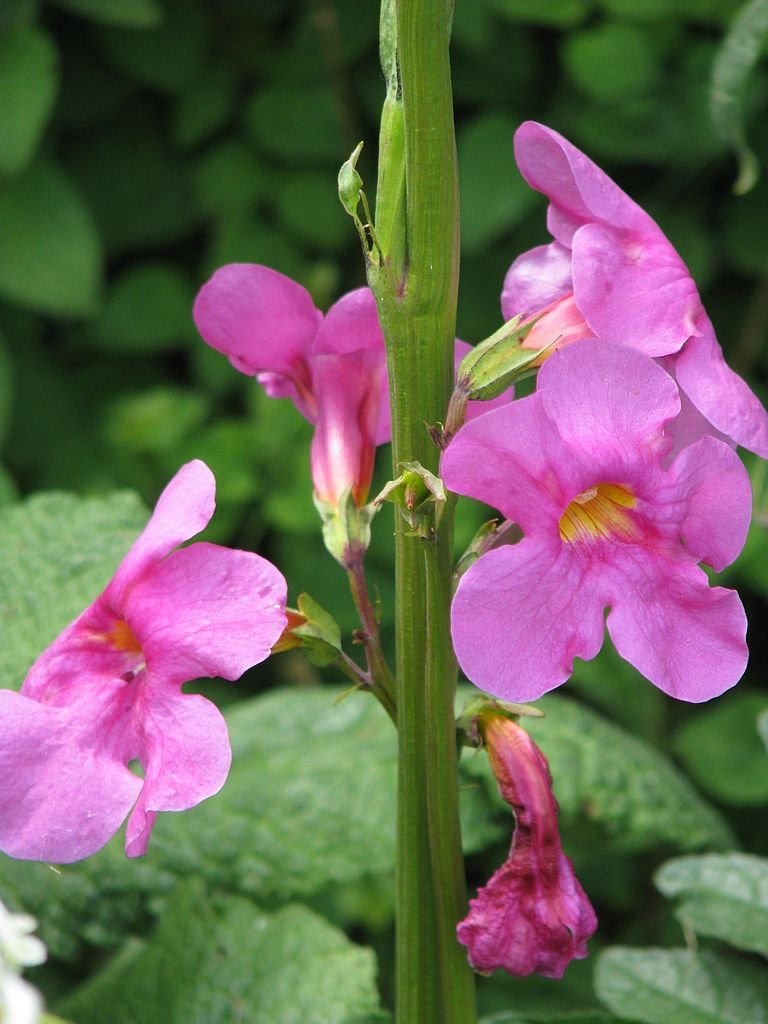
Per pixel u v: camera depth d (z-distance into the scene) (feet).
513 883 1.63
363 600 1.71
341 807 2.09
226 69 3.96
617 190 1.64
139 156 4.06
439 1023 1.72
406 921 1.71
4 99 3.37
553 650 1.55
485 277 3.78
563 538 1.57
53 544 2.09
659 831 2.11
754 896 1.95
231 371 3.80
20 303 3.70
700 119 3.67
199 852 2.06
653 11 3.64
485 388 1.62
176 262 4.24
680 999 1.94
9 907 2.01
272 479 3.55
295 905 1.99
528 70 3.86
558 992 2.71
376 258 1.61
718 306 3.92
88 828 1.58
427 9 1.56
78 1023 1.97
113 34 3.91
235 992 1.95
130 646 1.65
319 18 3.68
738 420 1.60
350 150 3.83
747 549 3.25
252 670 3.55
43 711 1.60
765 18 2.19
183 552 1.59
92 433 3.86
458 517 3.29
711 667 1.59
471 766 2.09
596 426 1.56
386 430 1.78
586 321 1.63
